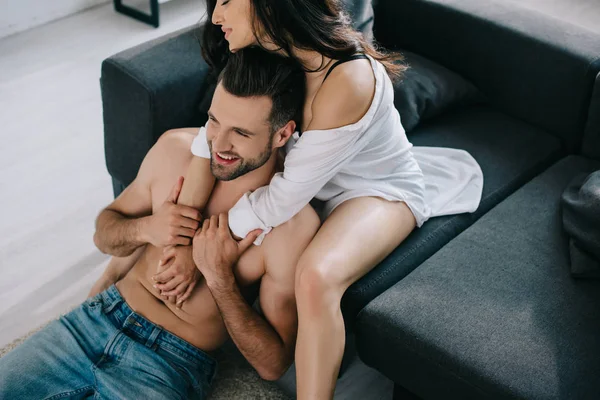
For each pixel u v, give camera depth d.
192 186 1.63
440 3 2.28
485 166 2.04
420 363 1.58
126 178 2.11
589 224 1.73
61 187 2.49
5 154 2.60
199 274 1.66
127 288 1.71
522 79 2.19
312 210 1.69
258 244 1.61
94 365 1.59
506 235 1.82
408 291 1.67
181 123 1.99
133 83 1.91
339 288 1.57
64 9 3.46
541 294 1.67
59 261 2.22
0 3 3.22
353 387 1.91
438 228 1.84
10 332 1.99
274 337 1.67
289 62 1.47
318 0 1.45
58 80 3.03
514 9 2.26
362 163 1.69
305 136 1.51
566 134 2.16
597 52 2.08
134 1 3.58
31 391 1.54
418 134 2.13
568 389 1.47
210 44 1.66
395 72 1.67
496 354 1.53
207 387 1.72
